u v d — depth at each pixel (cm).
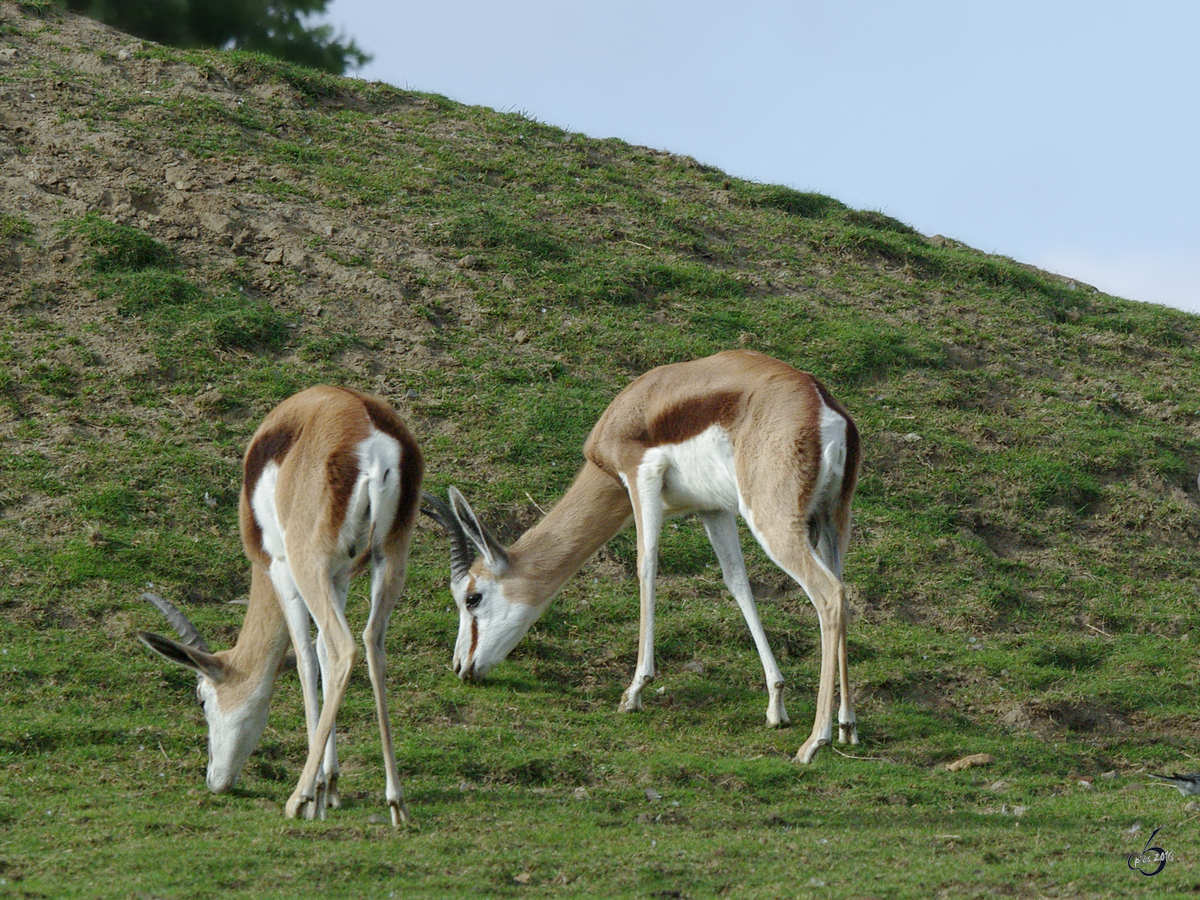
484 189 5384
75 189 4572
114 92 5369
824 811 2231
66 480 3300
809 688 2956
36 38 5766
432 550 3375
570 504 2994
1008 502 3966
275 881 1666
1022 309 5453
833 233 5750
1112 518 3991
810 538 2642
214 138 5153
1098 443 4338
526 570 2902
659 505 2850
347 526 1967
